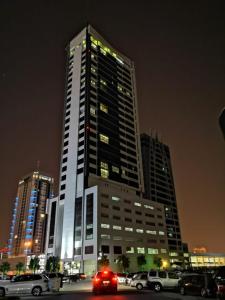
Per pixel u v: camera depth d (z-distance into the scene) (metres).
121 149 133.12
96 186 107.62
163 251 127.06
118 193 116.06
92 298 20.39
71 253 105.50
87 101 127.94
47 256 115.25
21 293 24.02
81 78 137.25
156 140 184.88
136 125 150.25
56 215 118.88
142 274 32.25
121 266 103.00
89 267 99.31
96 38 151.38
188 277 23.72
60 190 121.75
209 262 168.25
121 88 152.00
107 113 134.75
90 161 116.31
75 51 150.62
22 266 159.00
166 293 25.28
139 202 125.56
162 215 136.25
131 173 132.38
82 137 120.94
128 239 112.00
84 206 108.81
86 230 104.50
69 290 31.00
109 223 106.50
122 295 22.98
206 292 21.23
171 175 182.38
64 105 141.12
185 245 161.88
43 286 24.80
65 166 123.44
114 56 158.50
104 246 100.69
